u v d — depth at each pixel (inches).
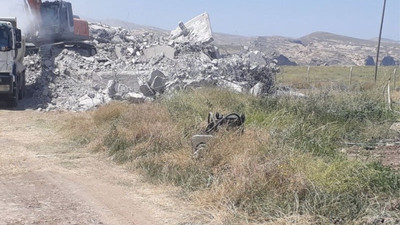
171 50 1059.9
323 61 3440.0
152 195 363.3
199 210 325.7
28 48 1057.5
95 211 328.8
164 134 482.6
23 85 932.6
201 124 513.7
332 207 303.0
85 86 948.6
